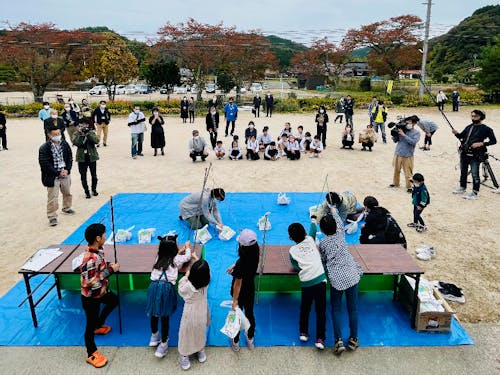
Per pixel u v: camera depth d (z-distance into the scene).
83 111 16.20
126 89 49.78
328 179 11.66
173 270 4.52
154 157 14.81
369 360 4.49
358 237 7.47
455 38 68.31
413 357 4.54
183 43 36.25
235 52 36.72
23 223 8.53
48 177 8.11
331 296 4.66
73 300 5.62
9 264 6.75
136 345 4.73
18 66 36.50
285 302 5.55
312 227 5.31
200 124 24.03
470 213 8.95
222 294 5.67
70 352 4.64
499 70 33.84
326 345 4.72
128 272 4.88
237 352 4.62
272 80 77.75
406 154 10.32
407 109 30.98
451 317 4.98
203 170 12.81
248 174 12.29
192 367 4.40
